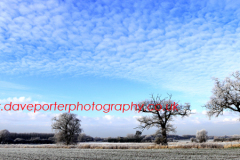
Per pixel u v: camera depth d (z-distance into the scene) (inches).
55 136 2331.4
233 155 772.0
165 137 1579.7
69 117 2348.7
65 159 756.0
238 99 1309.1
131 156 816.3
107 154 922.1
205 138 2709.2
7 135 3828.7
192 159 684.1
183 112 1617.9
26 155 944.3
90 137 4953.3
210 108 1414.9
